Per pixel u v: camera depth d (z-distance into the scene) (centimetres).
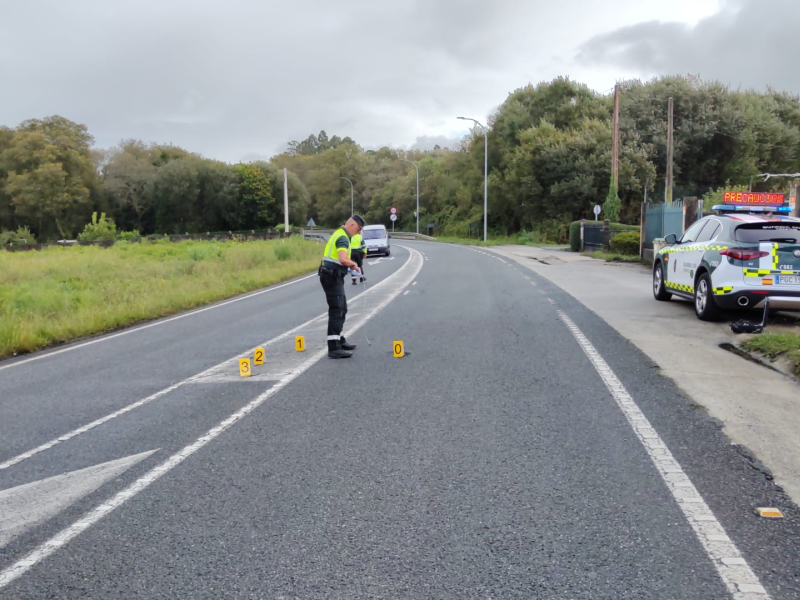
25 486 473
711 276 1071
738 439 520
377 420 595
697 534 368
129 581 337
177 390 746
